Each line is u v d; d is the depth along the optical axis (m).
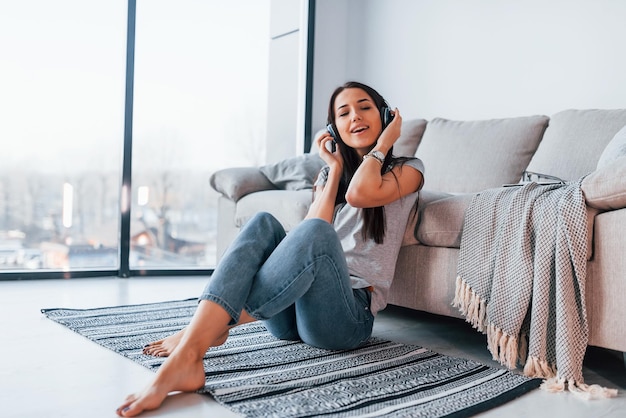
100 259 3.60
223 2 3.93
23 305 2.59
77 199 3.52
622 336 1.57
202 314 1.44
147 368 1.67
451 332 2.31
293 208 2.64
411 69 3.90
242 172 3.16
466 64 3.58
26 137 3.38
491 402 1.44
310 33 4.20
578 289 1.64
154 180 3.73
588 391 1.55
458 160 3.04
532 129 2.91
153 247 3.75
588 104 3.04
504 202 1.84
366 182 1.79
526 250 1.72
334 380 1.58
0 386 1.49
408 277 2.15
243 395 1.43
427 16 3.80
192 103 3.83
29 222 3.41
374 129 1.95
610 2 2.95
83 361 1.73
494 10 3.44
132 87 3.57
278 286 1.50
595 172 1.66
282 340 2.03
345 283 1.65
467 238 1.90
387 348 1.96
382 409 1.37
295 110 4.27
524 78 3.31
